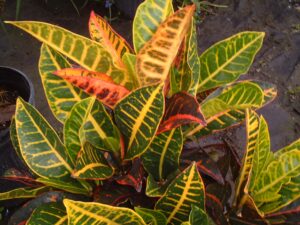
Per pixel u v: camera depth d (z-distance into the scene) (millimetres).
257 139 598
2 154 1229
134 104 554
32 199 684
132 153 615
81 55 610
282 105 1613
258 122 615
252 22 1908
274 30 1874
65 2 1972
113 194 637
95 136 624
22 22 567
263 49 1800
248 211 677
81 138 580
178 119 555
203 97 722
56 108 640
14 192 674
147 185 591
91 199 661
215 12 1932
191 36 587
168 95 636
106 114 619
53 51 628
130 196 644
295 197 645
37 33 583
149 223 609
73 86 638
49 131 644
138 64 553
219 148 765
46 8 1958
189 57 604
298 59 1771
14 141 714
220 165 704
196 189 562
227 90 651
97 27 650
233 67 685
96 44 600
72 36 589
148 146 585
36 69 1725
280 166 632
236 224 674
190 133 682
